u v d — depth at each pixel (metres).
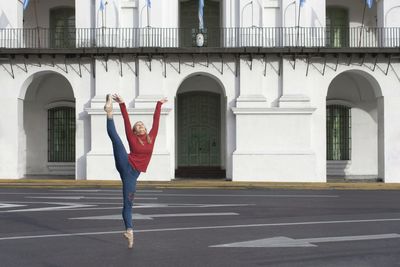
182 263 7.04
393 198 16.75
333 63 24.02
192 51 23.25
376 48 23.11
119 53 23.58
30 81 24.88
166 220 11.04
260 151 23.55
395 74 24.08
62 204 14.22
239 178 23.52
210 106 27.34
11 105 24.44
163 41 24.08
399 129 24.05
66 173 27.31
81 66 24.34
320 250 7.89
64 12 27.23
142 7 24.17
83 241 8.62
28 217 11.49
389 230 9.74
